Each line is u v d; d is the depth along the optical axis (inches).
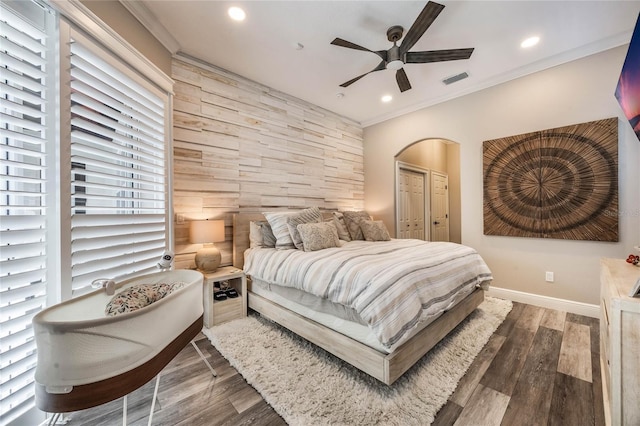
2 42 45.2
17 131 49.6
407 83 100.7
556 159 107.8
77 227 56.6
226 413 55.9
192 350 81.8
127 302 48.0
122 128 70.3
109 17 68.8
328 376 66.8
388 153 173.5
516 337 87.4
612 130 96.3
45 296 51.5
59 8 53.1
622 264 72.9
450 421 53.2
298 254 93.0
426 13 68.8
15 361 46.4
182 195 103.7
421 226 209.2
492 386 63.7
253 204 127.6
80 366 36.0
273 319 93.2
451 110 141.4
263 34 93.4
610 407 47.8
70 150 55.4
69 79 55.3
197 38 95.5
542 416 54.4
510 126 120.6
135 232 74.1
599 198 99.0
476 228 131.7
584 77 102.3
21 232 47.6
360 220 147.3
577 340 84.4
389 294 61.3
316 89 136.9
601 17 84.4
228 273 103.3
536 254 114.7
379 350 61.7
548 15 83.6
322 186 160.9
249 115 126.3
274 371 68.9
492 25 88.3
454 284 80.4
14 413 46.0
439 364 71.5
